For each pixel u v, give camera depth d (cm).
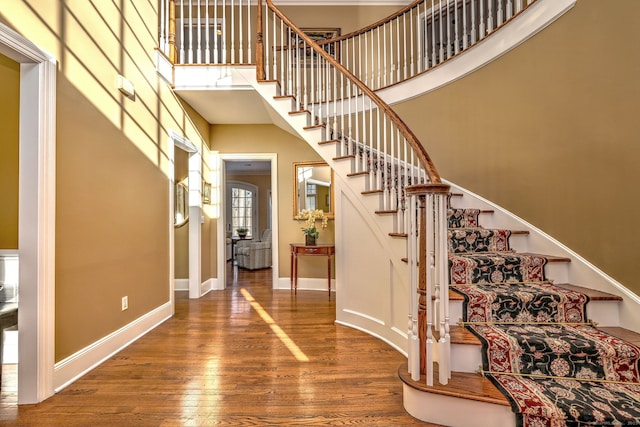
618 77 226
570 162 265
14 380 237
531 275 265
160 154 371
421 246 196
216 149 550
